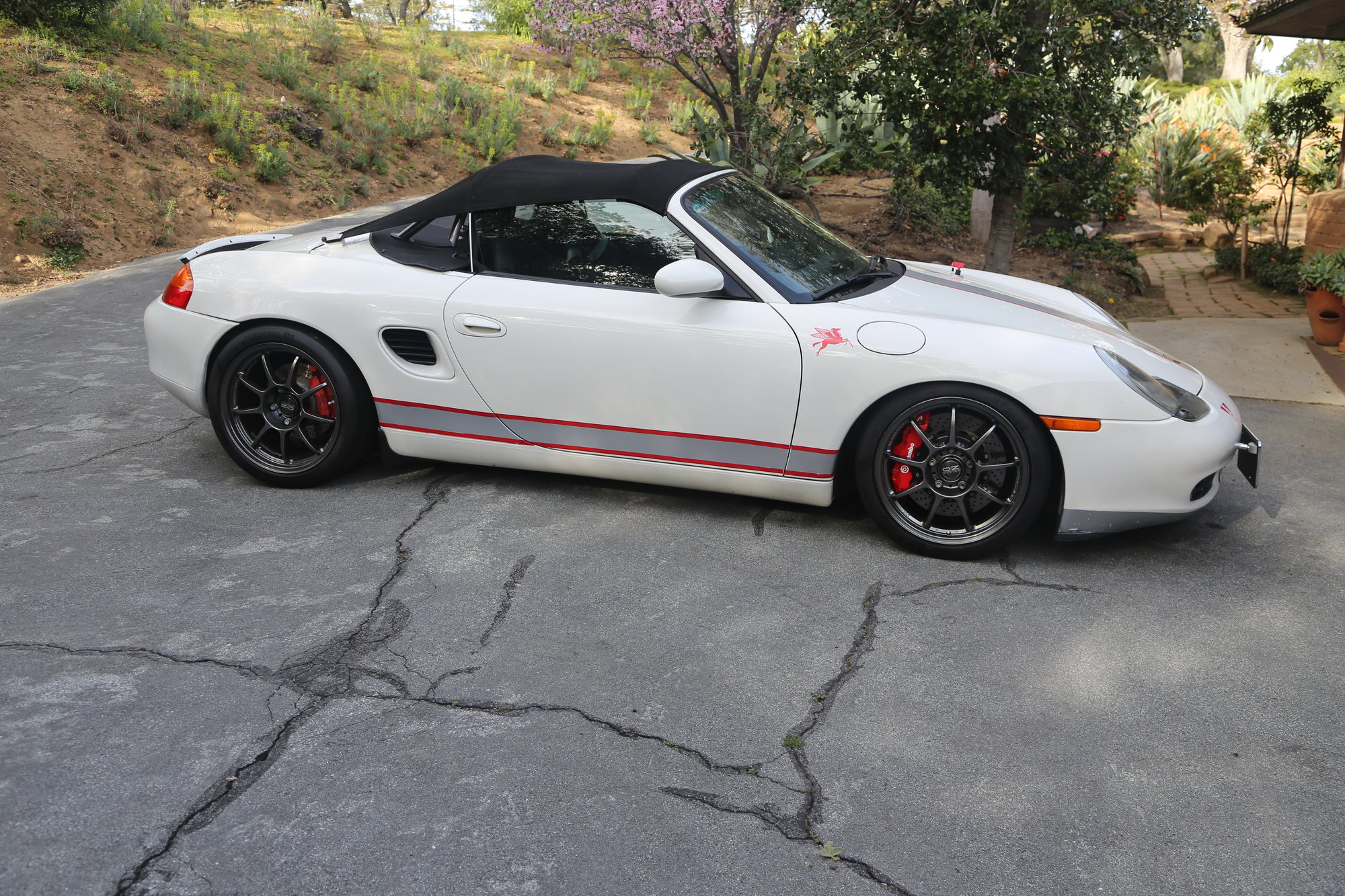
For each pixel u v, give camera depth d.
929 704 2.62
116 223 9.55
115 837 2.06
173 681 2.63
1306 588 3.33
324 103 13.93
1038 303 4.00
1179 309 8.89
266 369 3.94
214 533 3.59
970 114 6.48
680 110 18.27
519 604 3.12
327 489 4.05
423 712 2.54
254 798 2.20
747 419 3.53
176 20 14.91
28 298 7.61
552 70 19.98
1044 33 6.54
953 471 3.40
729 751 2.41
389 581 3.25
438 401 3.85
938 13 6.66
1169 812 2.22
